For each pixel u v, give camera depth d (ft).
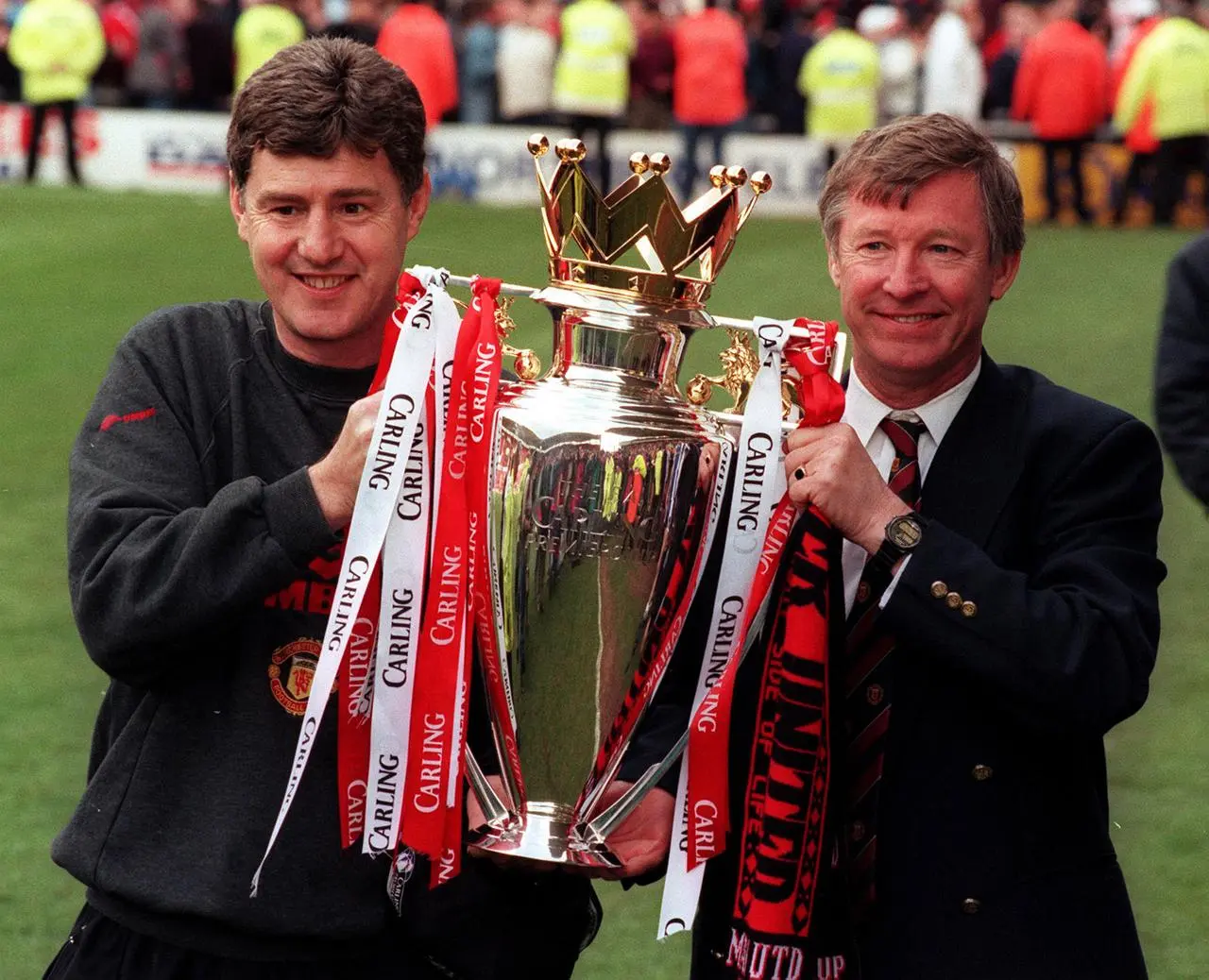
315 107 13.20
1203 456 22.85
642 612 13.89
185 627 12.94
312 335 13.70
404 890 14.15
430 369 13.20
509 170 101.96
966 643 13.16
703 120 101.55
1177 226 98.07
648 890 26.91
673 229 13.60
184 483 13.80
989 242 13.67
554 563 13.67
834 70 101.09
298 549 12.85
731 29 101.09
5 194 94.53
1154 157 97.40
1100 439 14.06
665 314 13.76
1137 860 26.91
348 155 13.34
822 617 13.58
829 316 64.39
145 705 13.80
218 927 13.47
